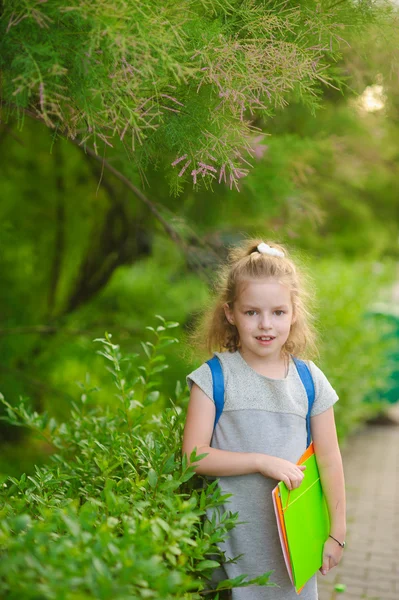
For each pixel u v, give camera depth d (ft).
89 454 7.53
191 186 12.94
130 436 7.40
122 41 5.02
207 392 6.70
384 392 24.99
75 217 19.70
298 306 7.24
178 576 4.15
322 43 7.11
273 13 6.91
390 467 20.36
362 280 24.27
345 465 20.61
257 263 6.92
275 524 6.55
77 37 5.37
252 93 6.38
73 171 18.43
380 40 8.07
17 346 18.92
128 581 4.27
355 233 22.22
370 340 21.74
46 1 5.13
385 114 11.43
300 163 12.71
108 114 6.04
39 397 18.80
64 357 18.93
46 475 6.69
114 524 4.88
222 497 5.89
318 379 7.04
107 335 7.90
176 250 18.35
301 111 12.20
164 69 5.58
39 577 4.24
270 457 6.36
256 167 11.57
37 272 20.89
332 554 6.75
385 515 15.98
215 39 6.19
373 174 18.29
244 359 6.97
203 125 6.41
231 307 7.14
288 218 13.96
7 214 19.19
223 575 6.60
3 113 6.55
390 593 11.83
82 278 19.13
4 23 5.30
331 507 6.86
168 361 16.84
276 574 6.56
